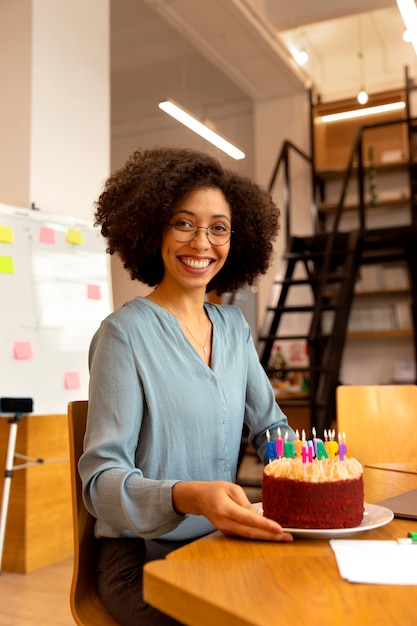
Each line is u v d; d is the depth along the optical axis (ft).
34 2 11.01
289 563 2.38
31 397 9.26
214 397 3.78
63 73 11.58
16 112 10.95
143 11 18.01
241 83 20.56
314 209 20.40
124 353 3.61
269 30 17.01
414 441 6.37
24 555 9.64
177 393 3.66
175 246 4.07
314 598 1.98
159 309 3.88
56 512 10.32
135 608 3.32
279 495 2.91
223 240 4.19
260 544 2.67
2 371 9.16
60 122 11.43
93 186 12.07
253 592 2.03
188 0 15.16
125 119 25.18
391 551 2.51
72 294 10.50
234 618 1.85
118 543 3.59
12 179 10.89
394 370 20.21
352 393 6.66
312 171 20.58
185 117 16.61
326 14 15.67
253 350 4.59
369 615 1.84
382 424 6.50
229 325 4.33
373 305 20.48
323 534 2.71
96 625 3.40
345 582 2.15
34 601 8.28
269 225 5.12
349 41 21.04
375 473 4.76
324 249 18.31
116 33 19.35
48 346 9.87
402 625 1.76
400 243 17.34
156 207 4.10
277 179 21.61
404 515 3.17
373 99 20.61
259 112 22.02
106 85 12.66
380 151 21.20
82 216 11.75
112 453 3.36
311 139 20.74
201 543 2.69
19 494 9.81
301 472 2.89
